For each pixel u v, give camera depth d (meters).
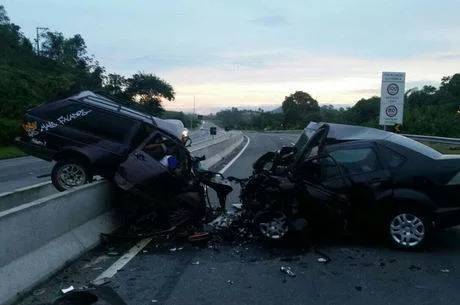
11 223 5.78
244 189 8.99
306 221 8.14
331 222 8.21
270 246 8.16
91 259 7.31
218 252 7.82
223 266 7.07
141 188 8.85
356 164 8.18
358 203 8.07
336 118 95.94
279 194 8.16
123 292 5.97
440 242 8.45
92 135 10.81
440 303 5.63
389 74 26.19
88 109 10.98
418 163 8.05
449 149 27.75
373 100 86.81
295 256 7.62
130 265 7.07
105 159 10.67
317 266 7.08
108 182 9.03
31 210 6.25
